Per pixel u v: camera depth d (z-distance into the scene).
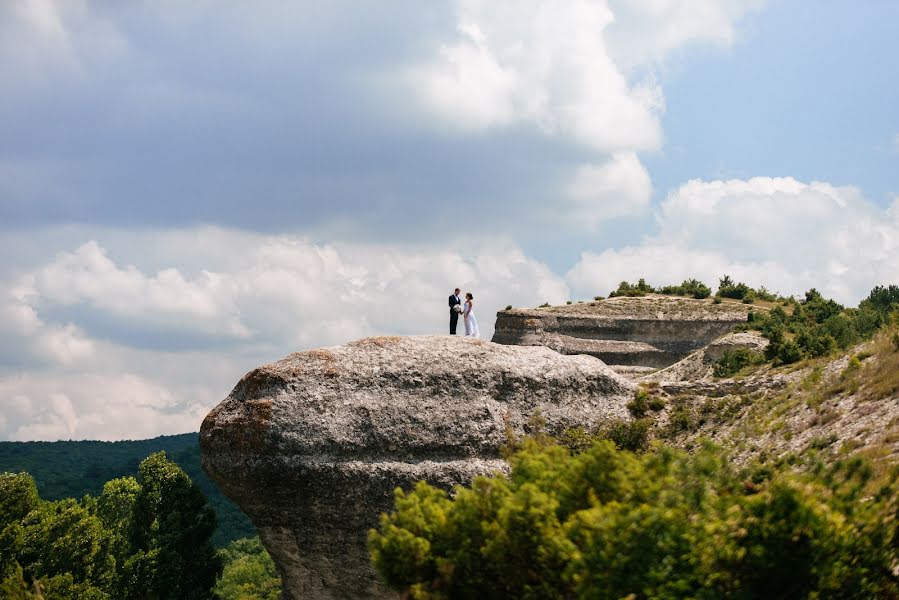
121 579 47.00
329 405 32.91
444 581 16.52
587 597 13.92
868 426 23.67
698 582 13.68
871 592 14.62
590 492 16.17
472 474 32.06
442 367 34.62
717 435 31.59
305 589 33.69
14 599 35.22
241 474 32.38
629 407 35.44
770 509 14.02
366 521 32.03
